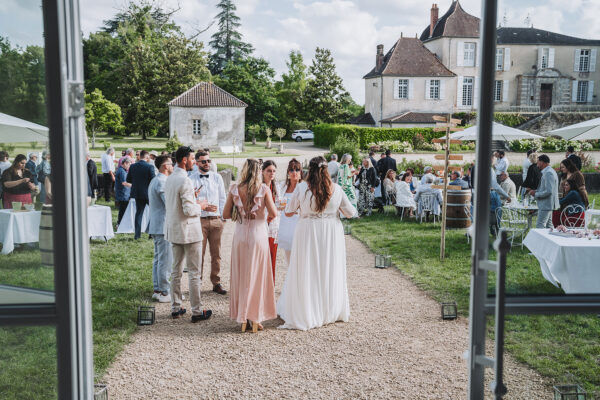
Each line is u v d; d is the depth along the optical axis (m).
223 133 39.34
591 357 4.76
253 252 5.48
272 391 4.19
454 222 12.35
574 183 6.95
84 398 2.78
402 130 39.16
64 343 2.69
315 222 5.68
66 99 2.60
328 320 5.80
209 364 4.73
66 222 2.62
